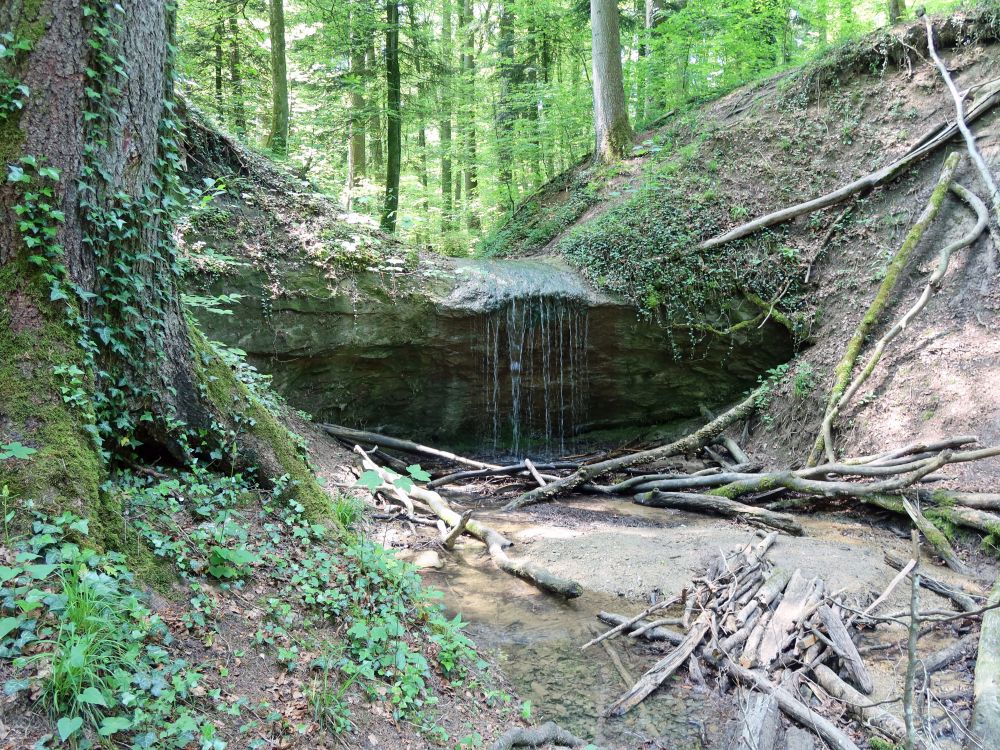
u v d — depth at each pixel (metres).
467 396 11.95
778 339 12.05
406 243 11.64
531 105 19.42
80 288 4.00
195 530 4.35
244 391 5.39
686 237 12.41
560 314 11.66
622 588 6.48
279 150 13.02
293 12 16.33
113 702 2.78
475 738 3.97
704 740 4.42
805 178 12.62
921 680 4.91
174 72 4.84
